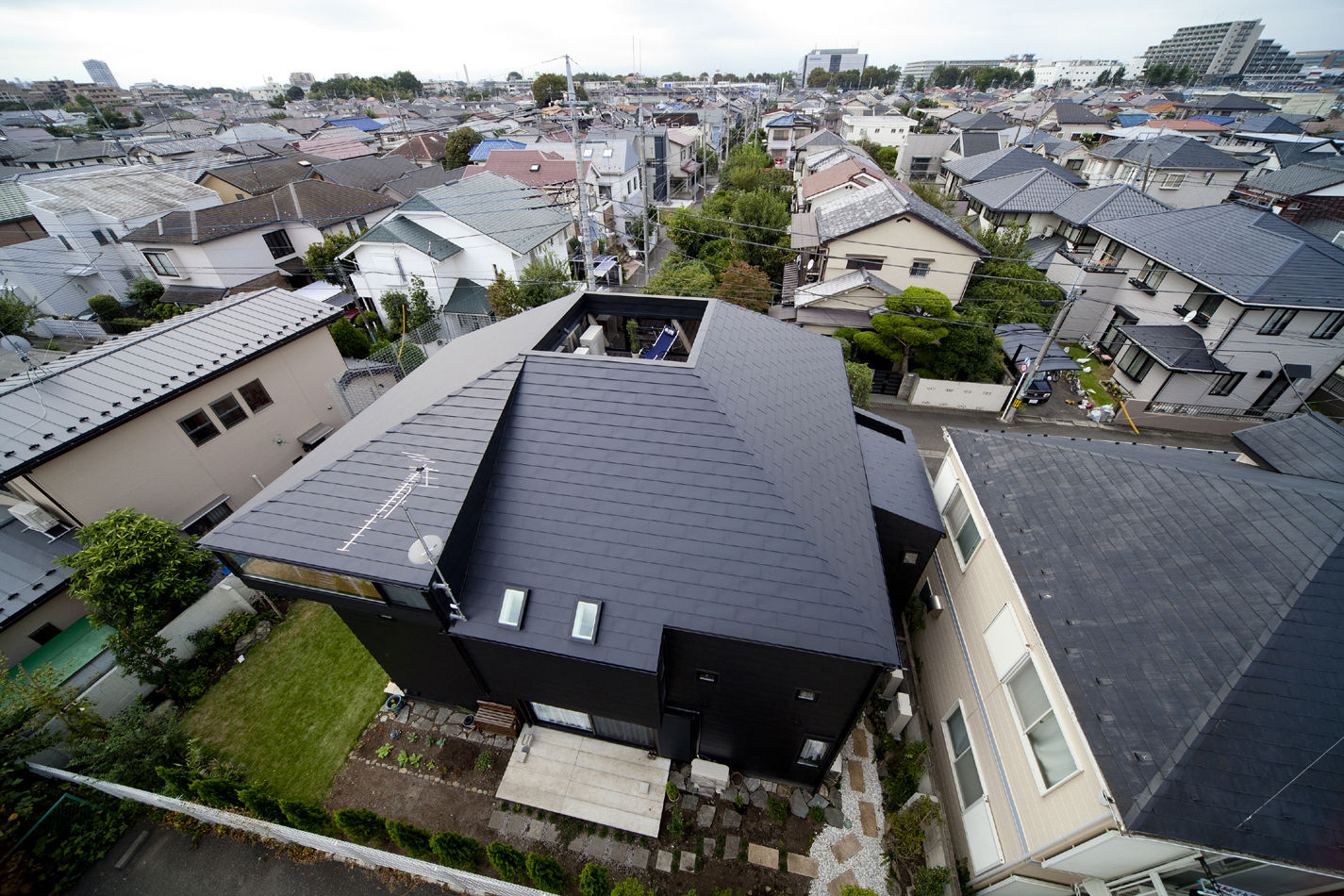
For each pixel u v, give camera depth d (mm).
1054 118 63188
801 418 9680
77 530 11461
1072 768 6613
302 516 7691
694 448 8117
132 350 13164
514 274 26938
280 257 30266
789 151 54625
